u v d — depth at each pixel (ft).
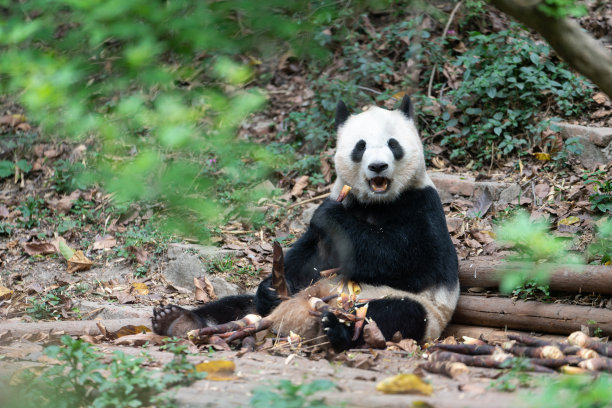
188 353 26.81
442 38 57.52
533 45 54.80
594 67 19.61
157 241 47.73
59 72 18.20
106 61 18.60
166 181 16.94
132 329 32.73
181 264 44.88
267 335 32.48
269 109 59.67
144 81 18.56
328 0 21.20
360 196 34.27
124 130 19.08
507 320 33.81
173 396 20.86
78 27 19.93
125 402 20.57
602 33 57.98
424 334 32.01
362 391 21.42
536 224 20.85
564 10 18.93
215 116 19.12
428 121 55.01
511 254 37.88
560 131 49.90
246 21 18.65
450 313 33.71
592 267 33.04
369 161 32.24
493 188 46.29
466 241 41.73
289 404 18.57
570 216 41.65
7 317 39.40
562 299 34.30
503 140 52.42
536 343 26.86
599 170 45.73
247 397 20.93
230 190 48.32
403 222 33.58
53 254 48.52
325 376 23.53
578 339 27.43
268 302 33.06
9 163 57.36
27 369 22.75
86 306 40.24
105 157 19.74
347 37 59.62
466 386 21.56
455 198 47.93
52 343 30.55
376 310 31.42
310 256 36.06
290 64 63.31
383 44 60.13
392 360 27.22
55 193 55.47
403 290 33.30
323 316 29.43
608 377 21.75
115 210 51.96
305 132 56.18
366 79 58.29
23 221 52.31
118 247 48.57
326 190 51.60
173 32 18.03
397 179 33.40
